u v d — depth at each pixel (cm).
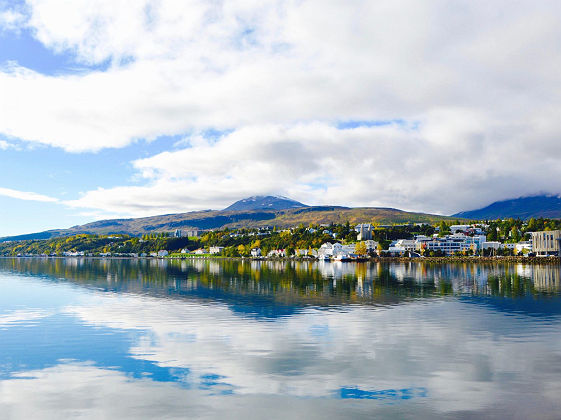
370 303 6644
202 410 2494
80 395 2728
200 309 6066
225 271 17088
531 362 3347
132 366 3306
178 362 3403
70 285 10231
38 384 2927
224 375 3088
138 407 2541
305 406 2538
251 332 4466
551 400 2589
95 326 4822
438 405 2530
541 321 5022
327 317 5356
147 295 7919
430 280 11456
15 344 3981
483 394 2694
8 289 9175
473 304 6488
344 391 2766
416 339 4125
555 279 11612
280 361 3412
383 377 3017
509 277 12512
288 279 12119
